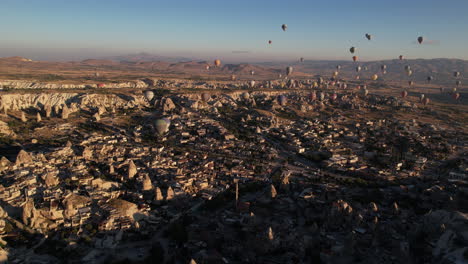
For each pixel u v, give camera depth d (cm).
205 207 14375
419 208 13825
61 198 13438
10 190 13888
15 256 10231
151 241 11700
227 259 10350
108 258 10519
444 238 9356
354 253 10338
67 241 11156
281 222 12594
